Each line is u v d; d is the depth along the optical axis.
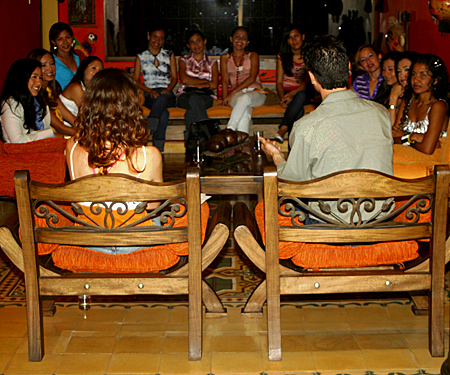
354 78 6.21
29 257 2.18
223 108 6.80
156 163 2.32
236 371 2.21
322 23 7.74
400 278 2.22
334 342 2.45
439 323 2.27
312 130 2.32
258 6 7.76
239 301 2.92
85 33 7.70
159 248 2.32
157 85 7.05
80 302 2.90
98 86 2.24
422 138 4.04
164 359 2.31
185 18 7.81
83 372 2.21
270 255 2.17
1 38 5.86
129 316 2.74
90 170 2.31
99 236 2.13
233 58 7.05
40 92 4.48
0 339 2.49
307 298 2.95
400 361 2.27
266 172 2.08
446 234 2.26
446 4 5.34
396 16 7.05
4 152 3.89
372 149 2.31
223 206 2.48
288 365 2.25
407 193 2.10
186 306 2.87
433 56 4.00
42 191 2.10
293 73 6.92
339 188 2.08
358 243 2.32
